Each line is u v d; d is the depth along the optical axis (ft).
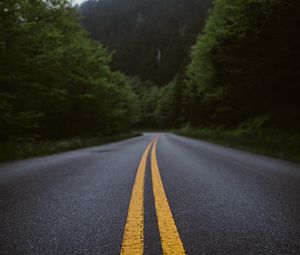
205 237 8.80
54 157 39.14
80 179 19.92
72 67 75.15
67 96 76.48
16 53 46.91
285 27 43.16
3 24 44.88
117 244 8.30
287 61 47.67
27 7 48.80
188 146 60.44
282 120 57.26
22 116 47.42
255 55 51.93
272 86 55.52
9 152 40.24
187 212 11.57
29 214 11.43
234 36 56.08
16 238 8.82
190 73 120.37
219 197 14.21
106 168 25.86
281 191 15.66
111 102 111.24
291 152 37.73
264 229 9.57
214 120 132.36
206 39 92.79
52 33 53.21
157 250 7.79
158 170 23.97
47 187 17.12
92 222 10.35
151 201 13.44
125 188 16.62
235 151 45.65
